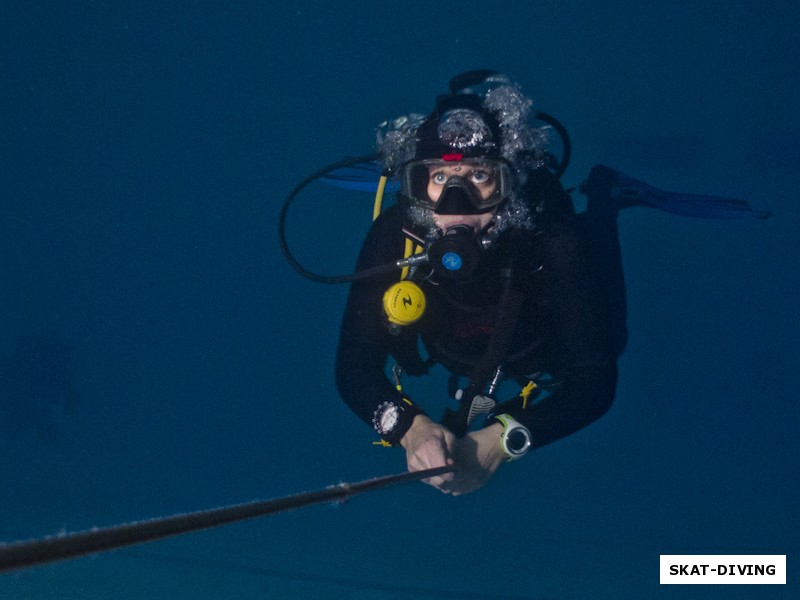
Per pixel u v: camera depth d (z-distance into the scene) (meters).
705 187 4.73
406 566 3.27
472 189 1.98
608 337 2.13
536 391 2.52
